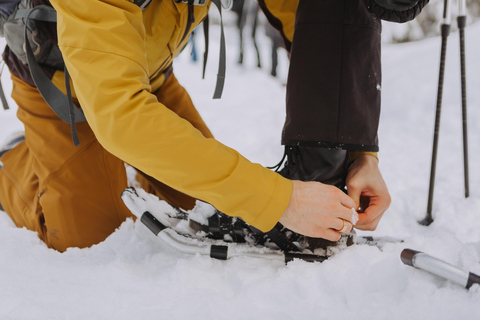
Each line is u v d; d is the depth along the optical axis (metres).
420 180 1.81
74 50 0.89
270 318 0.80
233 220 1.08
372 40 1.10
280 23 1.39
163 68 1.35
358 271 0.93
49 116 1.31
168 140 0.88
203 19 1.28
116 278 0.96
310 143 1.09
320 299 0.87
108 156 1.33
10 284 0.96
